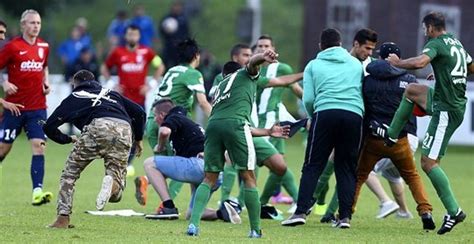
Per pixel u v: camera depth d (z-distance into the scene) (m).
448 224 36.72
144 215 41.25
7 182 54.69
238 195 47.31
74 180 36.16
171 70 43.69
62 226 36.38
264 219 41.66
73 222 38.31
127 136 35.44
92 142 35.16
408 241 34.72
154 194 50.06
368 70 38.69
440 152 36.72
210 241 33.28
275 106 45.53
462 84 36.53
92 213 41.59
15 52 44.97
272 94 45.44
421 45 103.00
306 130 44.75
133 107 36.28
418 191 38.69
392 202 42.84
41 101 45.53
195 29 160.25
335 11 109.06
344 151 37.97
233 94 34.34
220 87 34.72
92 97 35.62
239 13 94.12
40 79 45.44
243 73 34.62
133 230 36.25
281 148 46.47
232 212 39.88
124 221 39.09
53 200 46.69
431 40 36.34
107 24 161.25
